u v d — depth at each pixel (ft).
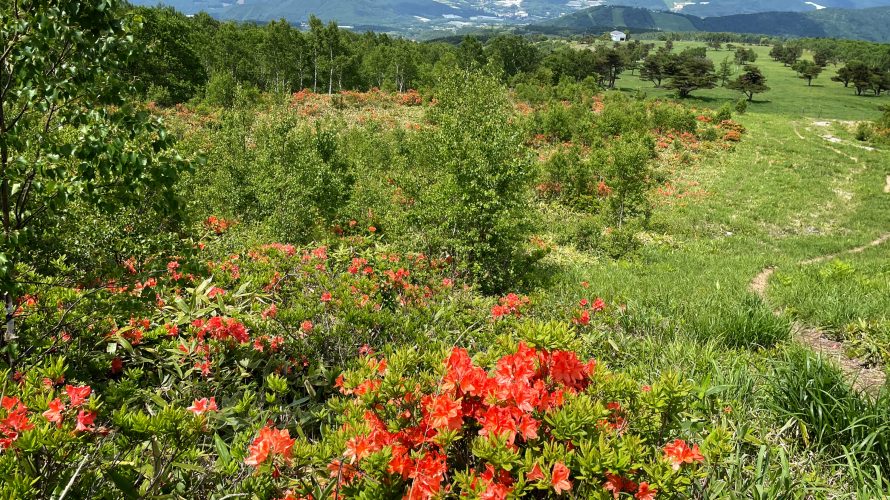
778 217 84.43
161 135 10.56
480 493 6.07
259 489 6.92
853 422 10.87
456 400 7.21
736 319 21.95
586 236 60.03
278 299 16.94
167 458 7.71
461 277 32.78
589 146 128.16
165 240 12.87
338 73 228.63
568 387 8.04
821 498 9.50
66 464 6.89
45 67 10.36
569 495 6.62
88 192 10.31
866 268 42.75
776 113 269.23
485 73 70.08
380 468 6.36
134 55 10.87
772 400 12.83
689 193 97.19
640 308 23.61
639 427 8.11
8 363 10.72
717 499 8.67
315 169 45.16
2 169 9.83
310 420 10.76
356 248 28.73
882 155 143.13
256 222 43.96
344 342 13.94
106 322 12.34
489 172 36.68
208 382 11.55
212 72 174.19
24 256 13.14
